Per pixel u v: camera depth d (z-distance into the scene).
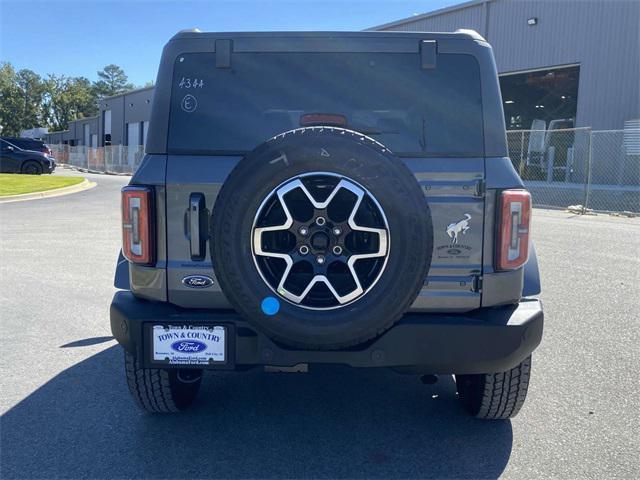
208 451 3.57
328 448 3.62
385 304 2.93
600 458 3.48
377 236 2.95
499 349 3.21
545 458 3.48
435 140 3.48
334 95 3.60
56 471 3.34
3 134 101.94
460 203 3.28
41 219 14.70
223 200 2.96
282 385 4.66
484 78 3.48
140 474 3.31
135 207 3.32
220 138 3.50
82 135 73.00
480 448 3.61
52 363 5.04
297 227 2.96
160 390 3.81
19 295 7.28
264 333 3.04
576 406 4.20
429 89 3.53
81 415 4.05
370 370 4.99
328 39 3.56
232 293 2.98
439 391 4.55
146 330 3.27
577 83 27.33
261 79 3.57
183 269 3.33
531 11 25.86
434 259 3.29
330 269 3.06
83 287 7.70
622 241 11.32
